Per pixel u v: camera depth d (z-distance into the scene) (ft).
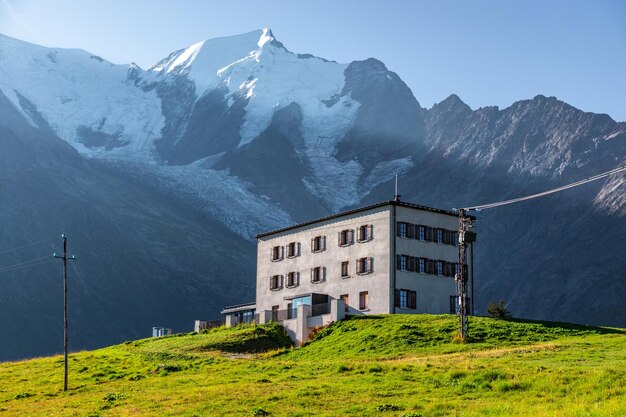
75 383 232.32
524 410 147.95
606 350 215.51
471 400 163.84
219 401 179.01
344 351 263.49
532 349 225.76
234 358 273.54
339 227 347.15
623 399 150.71
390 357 241.55
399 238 326.65
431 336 262.26
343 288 337.93
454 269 339.57
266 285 375.66
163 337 352.28
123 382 226.58
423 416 151.74
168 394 195.52
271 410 166.91
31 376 252.42
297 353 278.67
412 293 323.37
